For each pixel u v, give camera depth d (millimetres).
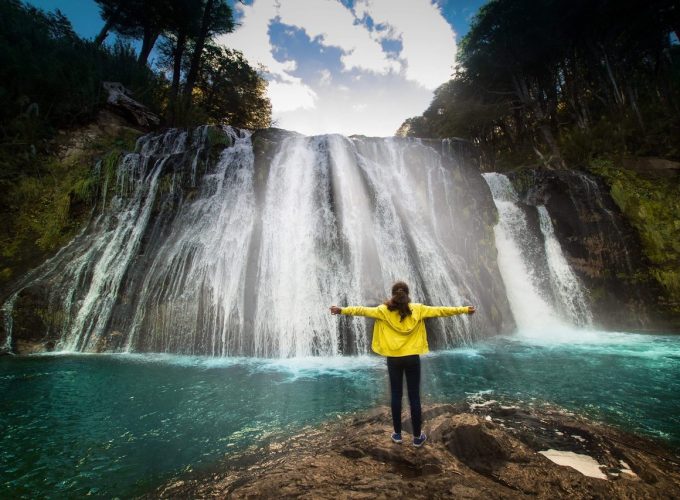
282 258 10109
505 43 27203
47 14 20031
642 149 17828
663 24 22344
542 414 4852
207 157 12562
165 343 8914
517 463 3340
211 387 6191
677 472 3426
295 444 4090
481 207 13727
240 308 9195
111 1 23703
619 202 14953
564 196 15875
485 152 32281
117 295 9656
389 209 12078
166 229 11148
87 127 16328
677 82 20562
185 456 3867
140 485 3324
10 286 9742
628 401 5422
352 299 9461
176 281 9703
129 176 12492
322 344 8773
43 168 13453
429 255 11562
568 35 24922
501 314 11680
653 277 13031
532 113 29453
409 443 3592
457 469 3168
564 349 9039
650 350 8820
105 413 5074
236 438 4293
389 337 3578
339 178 11930
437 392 5906
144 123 18562
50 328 9078
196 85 29656
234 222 11023
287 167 12508
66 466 3676
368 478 3014
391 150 14109
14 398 5621
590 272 14047
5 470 3604
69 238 11453
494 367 7418
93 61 18609
